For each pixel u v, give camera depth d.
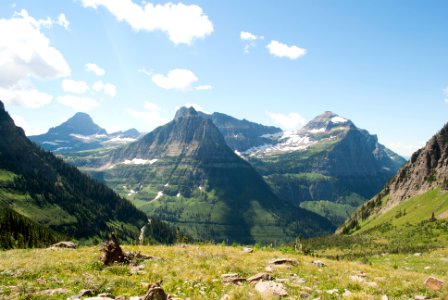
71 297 15.92
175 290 18.53
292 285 19.72
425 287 20.36
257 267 25.12
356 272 25.41
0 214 121.56
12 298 15.59
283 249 42.69
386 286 20.67
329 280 21.83
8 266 22.17
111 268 22.30
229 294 17.38
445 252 87.50
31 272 20.95
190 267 23.89
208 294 18.02
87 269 22.47
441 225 181.00
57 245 36.41
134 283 19.36
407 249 124.31
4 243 94.44
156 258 26.55
